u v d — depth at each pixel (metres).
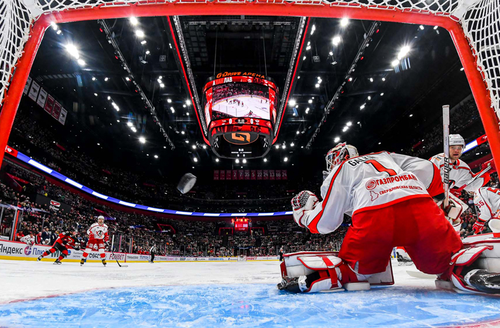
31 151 22.08
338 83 20.47
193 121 27.50
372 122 28.38
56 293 1.95
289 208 39.12
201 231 37.88
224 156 18.03
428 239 1.70
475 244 1.67
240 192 41.62
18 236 11.36
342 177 1.97
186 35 15.59
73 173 26.53
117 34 16.34
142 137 30.86
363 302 1.40
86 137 29.19
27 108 21.84
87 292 2.01
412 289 1.85
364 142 32.19
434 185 2.04
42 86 21.89
